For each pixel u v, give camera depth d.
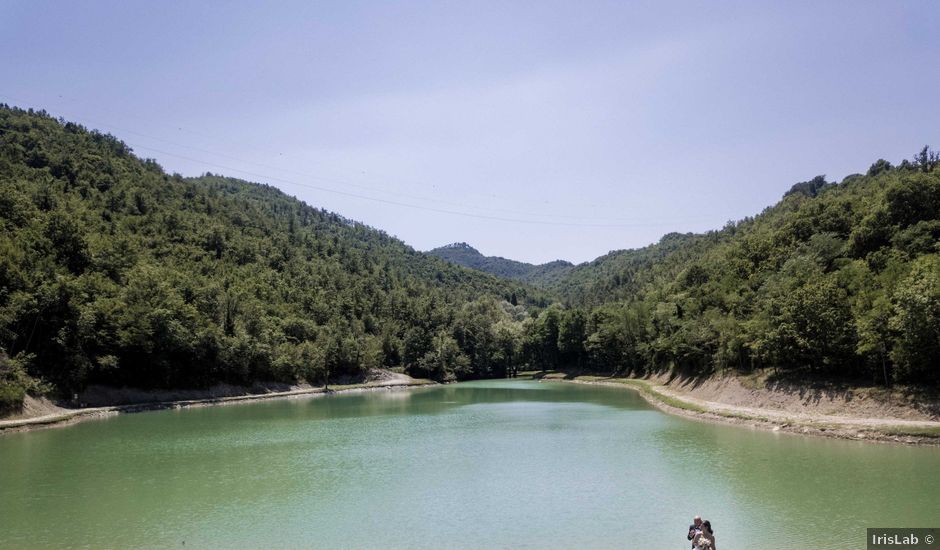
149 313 105.31
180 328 111.19
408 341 195.38
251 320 140.88
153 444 62.34
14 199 107.94
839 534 29.59
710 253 179.00
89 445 61.69
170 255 152.00
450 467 49.44
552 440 62.72
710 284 125.50
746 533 30.33
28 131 179.75
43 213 115.31
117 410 93.94
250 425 79.06
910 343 57.06
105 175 170.88
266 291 171.12
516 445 59.97
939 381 57.91
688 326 111.12
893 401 59.31
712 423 72.56
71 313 92.88
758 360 85.31
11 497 40.12
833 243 97.50
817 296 69.94
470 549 29.19
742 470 44.66
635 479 43.44
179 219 171.88
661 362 141.00
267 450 58.56
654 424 73.62
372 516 35.22
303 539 31.06
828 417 62.84
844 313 68.12
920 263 64.50
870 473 41.50
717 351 96.50
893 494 36.28
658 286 196.38
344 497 39.81
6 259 88.31
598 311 189.00
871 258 82.94
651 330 146.00
